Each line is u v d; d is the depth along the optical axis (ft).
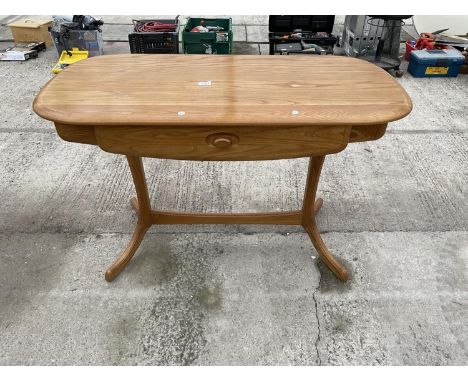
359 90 5.33
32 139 10.54
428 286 6.76
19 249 7.39
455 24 16.71
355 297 6.59
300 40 14.44
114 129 4.80
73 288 6.72
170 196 8.73
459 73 14.44
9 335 6.01
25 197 8.61
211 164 9.75
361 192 8.86
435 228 7.90
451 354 5.81
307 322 6.21
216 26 15.31
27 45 15.72
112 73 5.77
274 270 7.06
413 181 9.18
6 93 12.66
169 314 6.31
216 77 5.69
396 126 11.25
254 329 6.11
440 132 10.97
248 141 4.94
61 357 5.75
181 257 7.29
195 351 5.83
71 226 7.91
